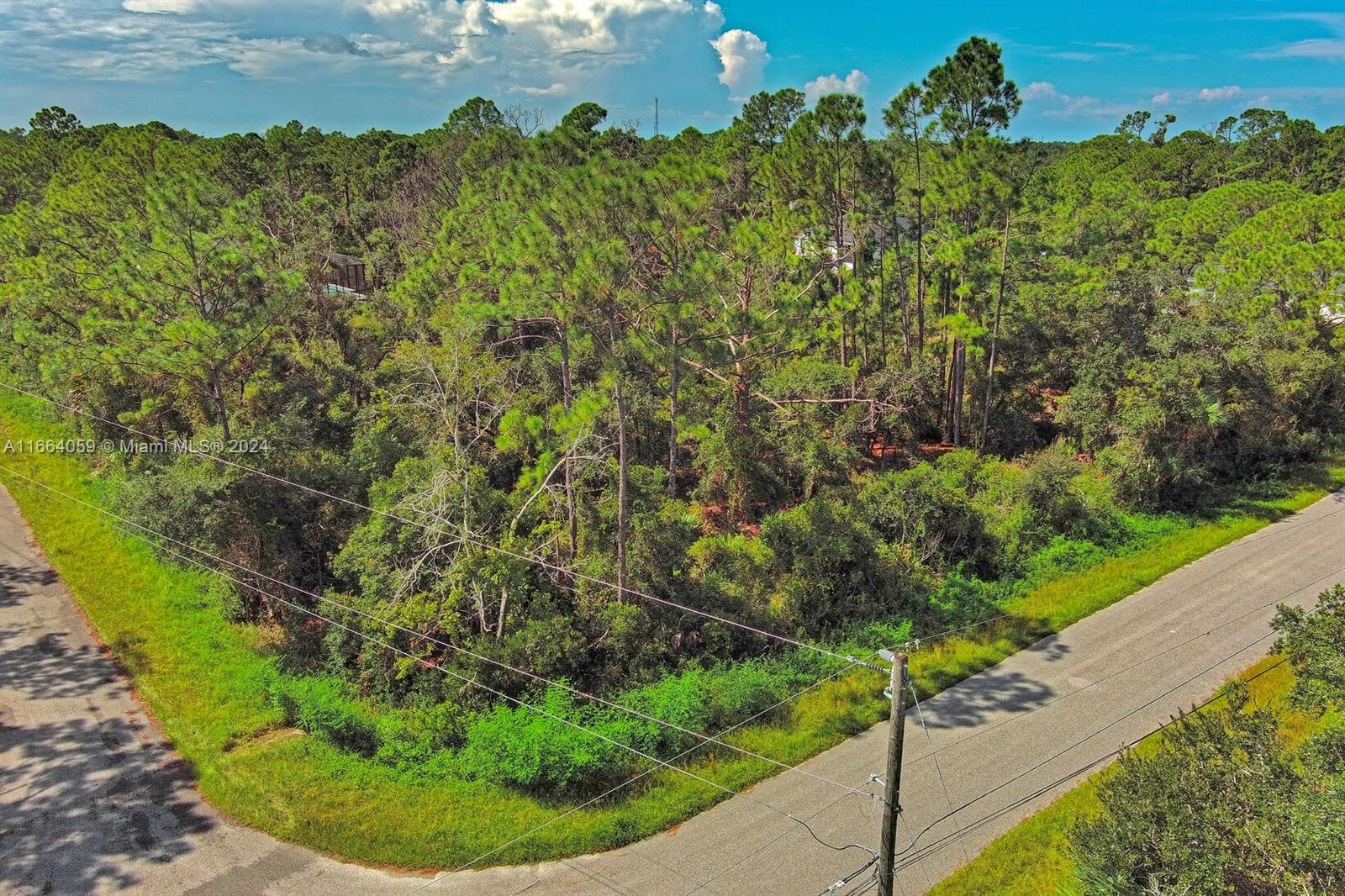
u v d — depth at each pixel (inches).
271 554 757.3
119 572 819.4
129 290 860.0
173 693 637.9
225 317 826.2
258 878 472.1
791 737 590.2
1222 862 356.2
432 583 669.3
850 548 746.2
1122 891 378.3
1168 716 611.2
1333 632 462.0
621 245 659.4
